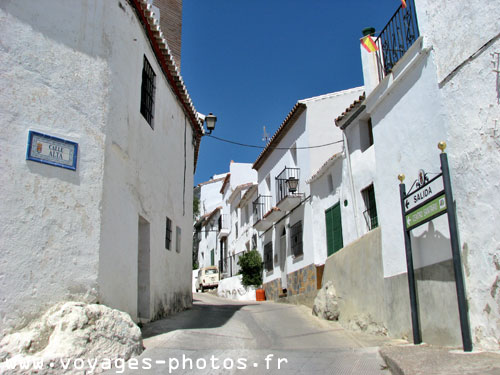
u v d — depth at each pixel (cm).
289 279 1716
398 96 821
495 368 470
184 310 1193
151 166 960
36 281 585
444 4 677
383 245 857
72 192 645
